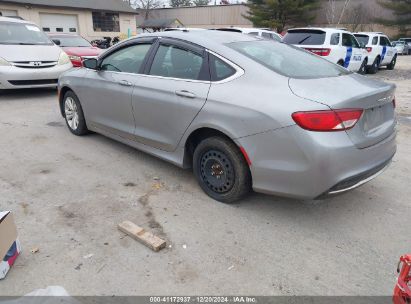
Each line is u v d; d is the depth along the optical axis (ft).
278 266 8.89
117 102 14.67
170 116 12.40
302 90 9.80
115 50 15.21
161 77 12.88
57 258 8.95
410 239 10.09
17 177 13.42
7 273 8.39
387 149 10.88
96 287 8.07
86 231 10.09
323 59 13.14
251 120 10.08
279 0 125.18
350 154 9.34
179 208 11.46
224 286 8.20
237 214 11.16
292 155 9.53
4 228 8.17
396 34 139.03
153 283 8.23
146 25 150.41
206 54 11.69
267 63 11.02
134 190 12.62
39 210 11.12
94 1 99.81
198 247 9.53
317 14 135.13
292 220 10.91
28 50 27.37
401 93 34.50
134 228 10.04
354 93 9.79
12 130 19.27
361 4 139.03
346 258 9.23
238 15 155.53
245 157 10.49
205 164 11.90
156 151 13.61
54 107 25.02
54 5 88.58
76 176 13.64
